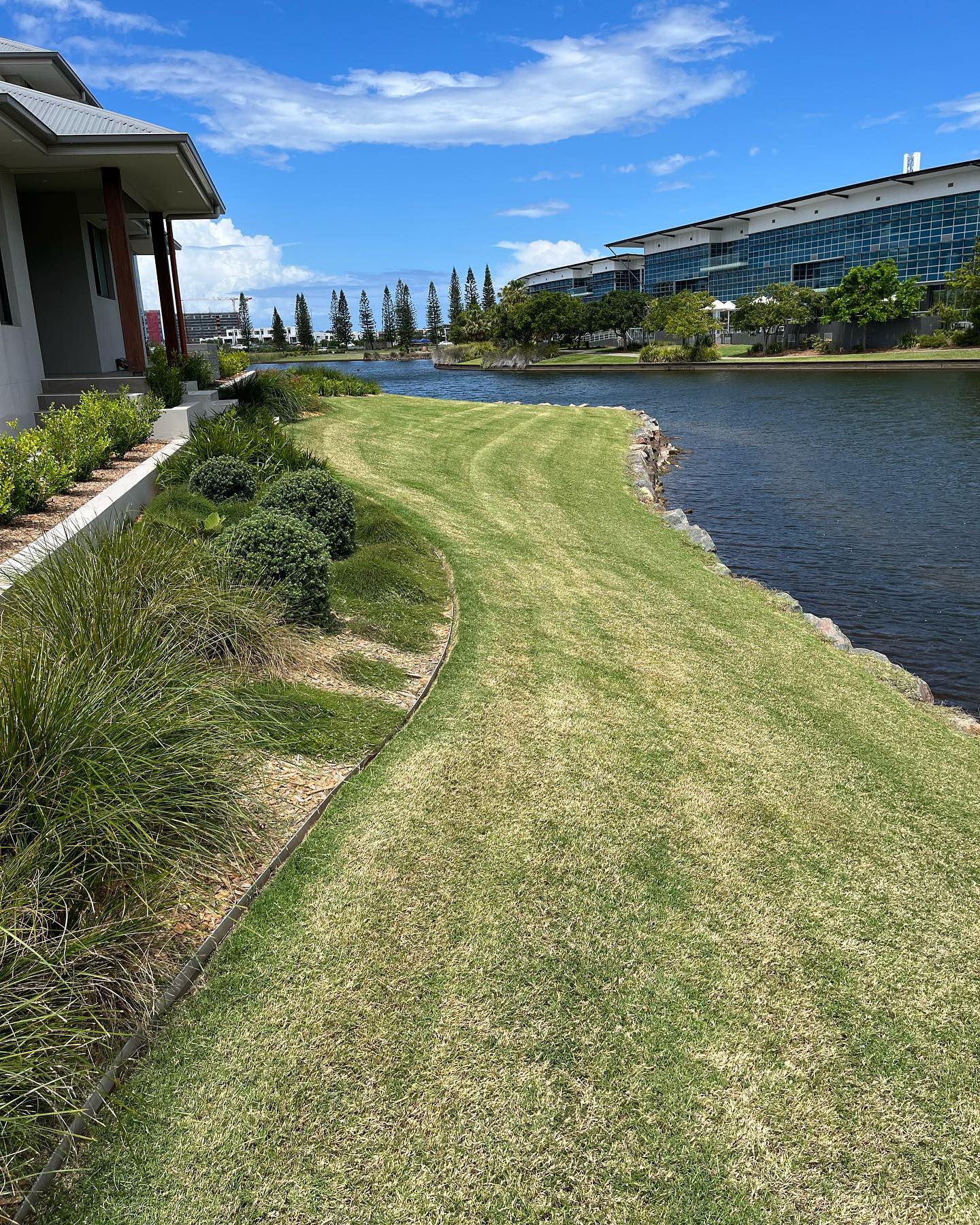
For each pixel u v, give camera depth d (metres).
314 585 5.36
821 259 73.50
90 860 2.69
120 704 3.14
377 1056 2.43
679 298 73.69
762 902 3.31
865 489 15.81
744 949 3.04
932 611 9.11
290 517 5.60
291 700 4.35
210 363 17.02
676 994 2.79
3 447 6.62
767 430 24.56
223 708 3.74
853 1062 2.59
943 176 61.75
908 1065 2.60
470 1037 2.53
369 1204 2.04
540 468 13.48
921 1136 2.36
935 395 32.59
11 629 3.73
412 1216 2.02
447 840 3.47
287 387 16.66
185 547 5.08
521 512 10.14
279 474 8.58
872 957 3.07
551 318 79.38
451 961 2.82
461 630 5.89
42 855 2.55
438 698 4.79
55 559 4.43
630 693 5.24
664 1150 2.25
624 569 8.34
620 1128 2.30
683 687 5.46
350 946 2.84
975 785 4.58
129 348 12.08
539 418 19.83
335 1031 2.50
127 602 4.12
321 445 12.77
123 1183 2.04
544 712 4.78
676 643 6.35
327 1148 2.16
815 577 10.37
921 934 3.23
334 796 3.72
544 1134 2.26
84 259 14.20
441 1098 2.32
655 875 3.40
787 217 76.50
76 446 7.88
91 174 12.27
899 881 3.56
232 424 10.67
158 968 2.62
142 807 2.83
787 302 61.78
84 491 7.42
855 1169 2.25
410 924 2.97
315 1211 2.01
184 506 7.15
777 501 14.88
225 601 4.60
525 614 6.44
